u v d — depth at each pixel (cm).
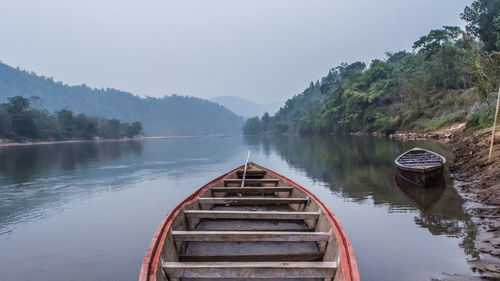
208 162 2581
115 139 13438
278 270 348
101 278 570
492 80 2328
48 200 1245
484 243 584
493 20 4216
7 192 1428
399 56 8544
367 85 6862
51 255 681
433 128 3588
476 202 845
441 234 655
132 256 666
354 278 302
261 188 779
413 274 503
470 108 3042
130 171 2094
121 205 1130
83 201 1212
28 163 2786
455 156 1648
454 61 4331
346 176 1489
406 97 5394
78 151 4709
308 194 670
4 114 8550
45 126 10212
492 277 469
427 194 1005
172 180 1669
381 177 1402
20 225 913
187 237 433
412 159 1400
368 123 6041
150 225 885
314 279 390
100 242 753
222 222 609
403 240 642
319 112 9244
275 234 434
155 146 6362
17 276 584
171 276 353
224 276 348
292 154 2964
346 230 719
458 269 507
